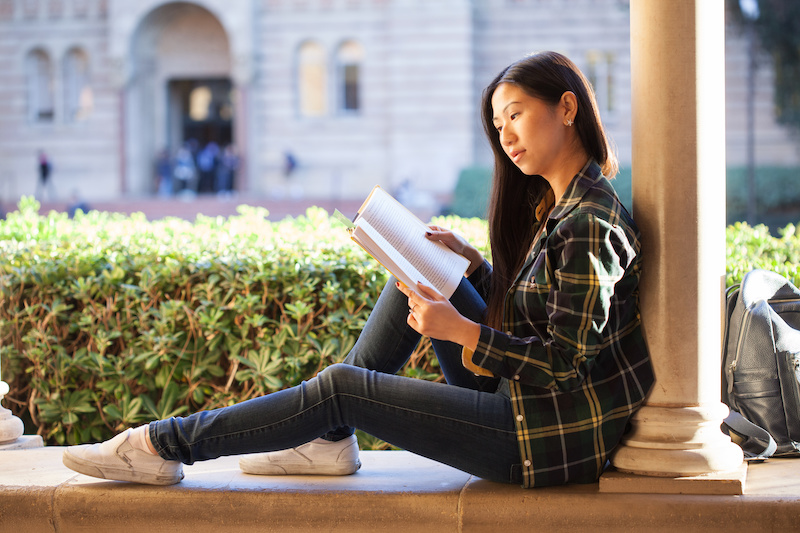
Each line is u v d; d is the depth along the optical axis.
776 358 2.41
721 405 2.18
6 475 2.40
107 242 3.44
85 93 27.67
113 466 2.18
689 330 2.12
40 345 3.21
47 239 3.55
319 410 2.08
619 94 24.83
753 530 1.98
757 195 19.97
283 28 26.38
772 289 2.56
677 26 2.09
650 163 2.12
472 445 2.05
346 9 26.08
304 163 26.56
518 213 2.30
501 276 2.28
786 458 2.39
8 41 27.59
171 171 26.45
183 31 27.69
